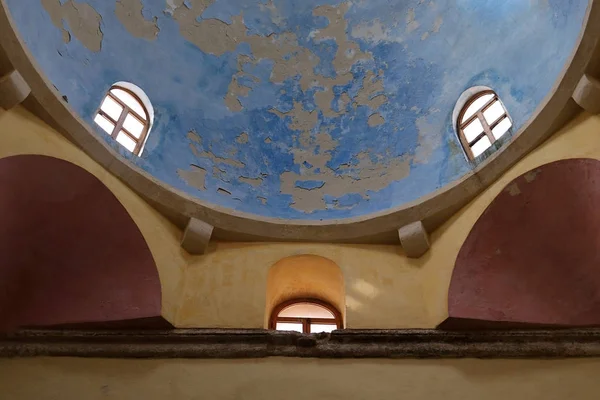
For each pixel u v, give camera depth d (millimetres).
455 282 7910
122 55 9336
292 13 10656
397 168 9727
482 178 8258
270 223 9062
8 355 7398
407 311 8078
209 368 7320
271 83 10492
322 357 7434
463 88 9562
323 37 10641
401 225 8773
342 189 9828
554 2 8102
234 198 9547
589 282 7707
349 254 8859
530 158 7801
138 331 7672
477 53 9438
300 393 7043
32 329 7656
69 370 7270
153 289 7883
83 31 8734
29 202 7539
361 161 10031
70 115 7605
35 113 7328
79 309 7797
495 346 7402
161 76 9773
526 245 7961
